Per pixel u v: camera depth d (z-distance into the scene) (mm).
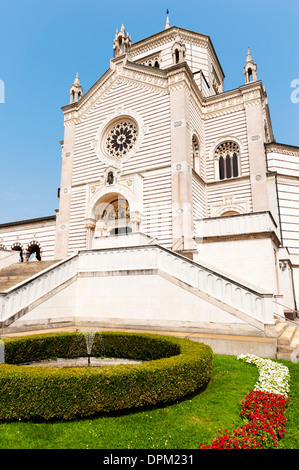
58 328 15414
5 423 6082
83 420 6215
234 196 27781
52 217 35156
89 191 28531
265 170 26812
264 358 10625
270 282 15914
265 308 12055
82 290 17062
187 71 27156
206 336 12094
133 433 5684
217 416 6359
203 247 17922
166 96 27281
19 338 10703
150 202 25594
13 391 6227
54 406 6172
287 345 11289
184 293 14047
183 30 37156
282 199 26922
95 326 16047
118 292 15883
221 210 28047
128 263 16078
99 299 16391
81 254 17625
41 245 35406
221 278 13273
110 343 11797
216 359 10359
